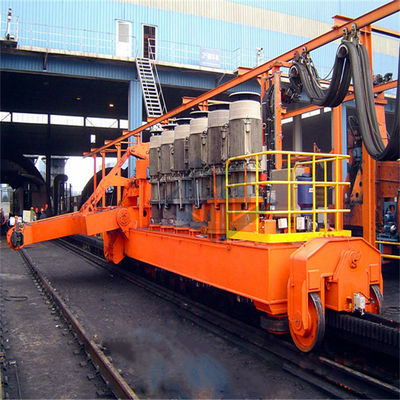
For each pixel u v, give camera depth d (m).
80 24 18.91
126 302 7.29
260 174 5.41
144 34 20.22
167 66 19.14
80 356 4.82
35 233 8.70
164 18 20.47
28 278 9.91
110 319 6.23
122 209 8.86
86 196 23.09
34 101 27.86
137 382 4.02
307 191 5.20
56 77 21.78
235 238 5.04
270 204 5.31
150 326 5.86
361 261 4.30
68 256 14.03
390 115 26.52
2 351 4.86
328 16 25.00
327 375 3.87
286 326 4.38
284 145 27.14
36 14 18.28
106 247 9.86
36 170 33.75
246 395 3.72
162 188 7.52
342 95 6.83
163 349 4.92
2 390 3.88
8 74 21.20
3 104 28.70
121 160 9.83
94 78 18.69
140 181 8.85
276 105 8.07
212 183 5.89
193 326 5.81
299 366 4.15
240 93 5.51
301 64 7.66
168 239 6.69
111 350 4.90
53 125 31.30
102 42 19.14
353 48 6.22
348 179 11.06
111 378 4.07
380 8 6.07
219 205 5.67
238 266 4.72
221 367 4.35
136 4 19.86
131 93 18.98
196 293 7.11
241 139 5.31
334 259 4.14
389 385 3.50
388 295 7.04
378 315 4.12
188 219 6.66
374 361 4.11
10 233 8.38
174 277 7.72
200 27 21.27
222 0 21.84
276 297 4.20
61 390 3.92
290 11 23.75
